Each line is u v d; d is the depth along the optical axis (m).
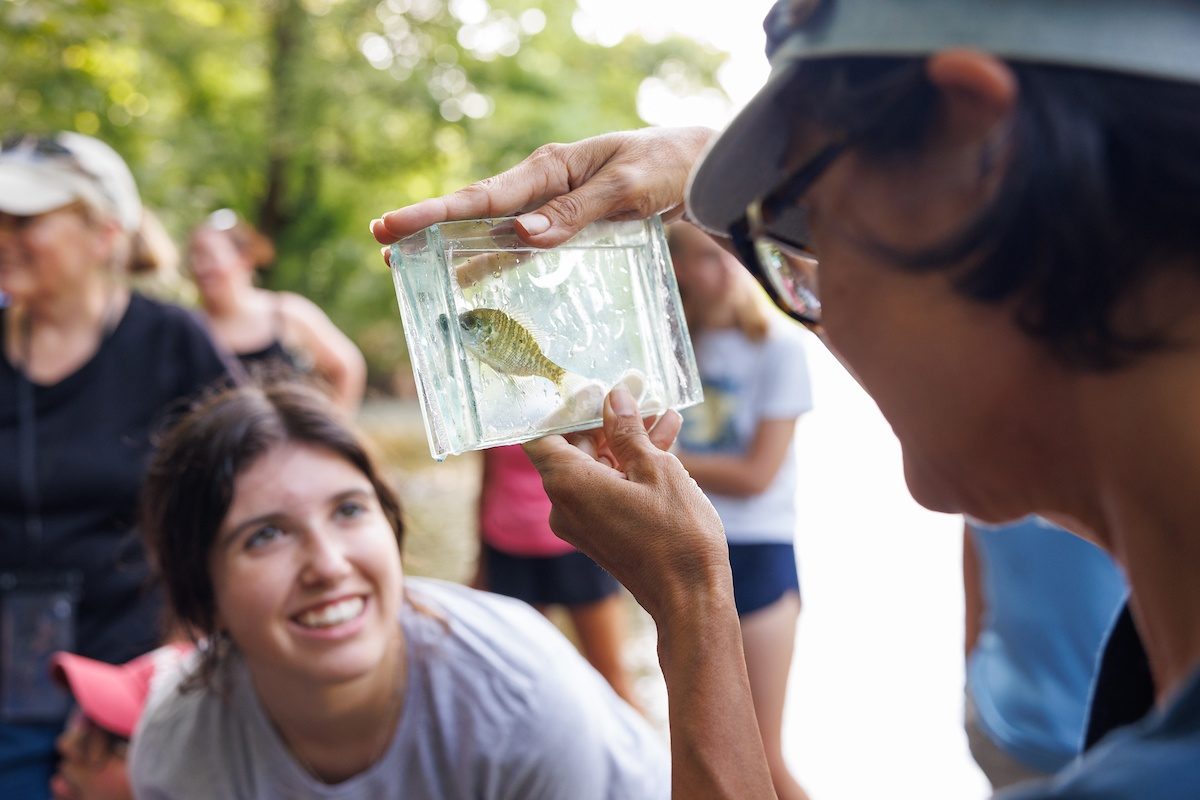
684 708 0.87
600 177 1.07
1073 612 1.81
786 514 2.98
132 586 2.28
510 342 1.04
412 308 1.03
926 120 0.63
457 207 1.02
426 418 1.04
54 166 2.33
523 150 11.38
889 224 0.66
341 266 12.61
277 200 12.19
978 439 0.69
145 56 9.79
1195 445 0.60
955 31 0.62
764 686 2.93
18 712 2.16
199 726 1.57
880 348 0.69
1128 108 0.59
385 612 1.48
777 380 2.94
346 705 1.47
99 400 2.32
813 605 4.86
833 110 0.67
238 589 1.46
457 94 11.74
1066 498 0.69
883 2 0.65
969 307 0.65
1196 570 0.61
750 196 0.81
